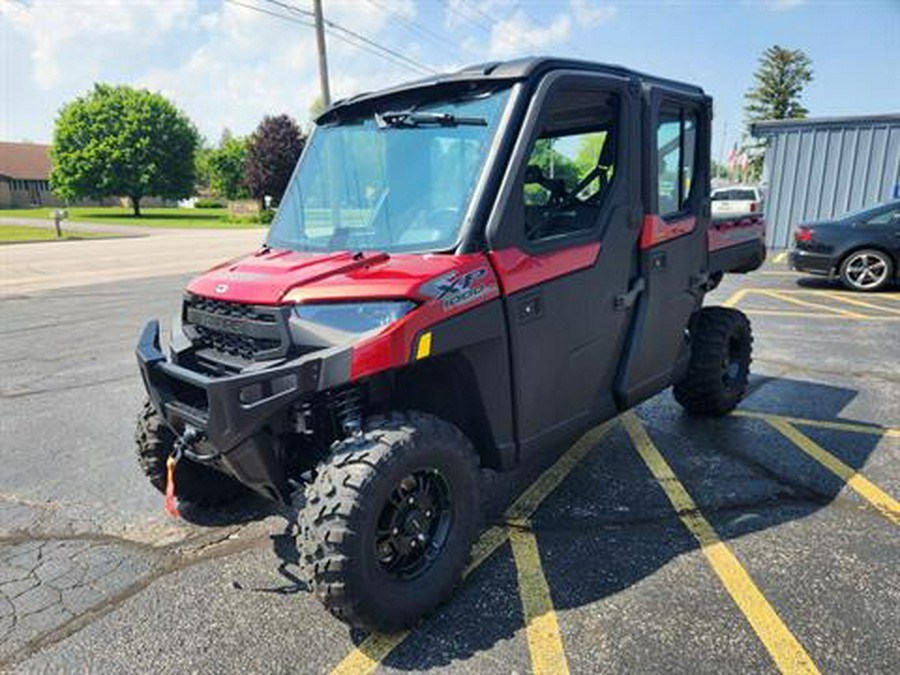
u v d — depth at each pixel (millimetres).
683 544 3244
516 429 2994
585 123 3166
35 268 16906
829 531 3332
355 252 2938
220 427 2406
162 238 30172
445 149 2926
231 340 2783
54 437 4914
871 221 10828
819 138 15141
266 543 3373
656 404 5367
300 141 57875
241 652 2549
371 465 2416
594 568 3057
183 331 3053
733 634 2559
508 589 2910
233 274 2906
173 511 3072
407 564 2666
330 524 2369
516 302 2822
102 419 5309
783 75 62031
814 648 2469
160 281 14086
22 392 6055
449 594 2771
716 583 2902
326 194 3277
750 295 10766
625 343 3641
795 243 11531
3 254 21141
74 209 73125
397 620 2535
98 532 3512
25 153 77938
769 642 2506
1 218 49531
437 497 2742
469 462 2740
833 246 10992
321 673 2426
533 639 2570
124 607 2855
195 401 2811
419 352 2455
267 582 3025
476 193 2740
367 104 3316
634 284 3574
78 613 2818
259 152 57062
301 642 2600
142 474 4242
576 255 3125
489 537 3359
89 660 2521
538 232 3010
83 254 21203
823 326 8250
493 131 2822
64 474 4250
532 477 4066
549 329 3020
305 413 2576
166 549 3332
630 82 3363
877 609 2691
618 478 4016
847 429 4746
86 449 4676
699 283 4234
